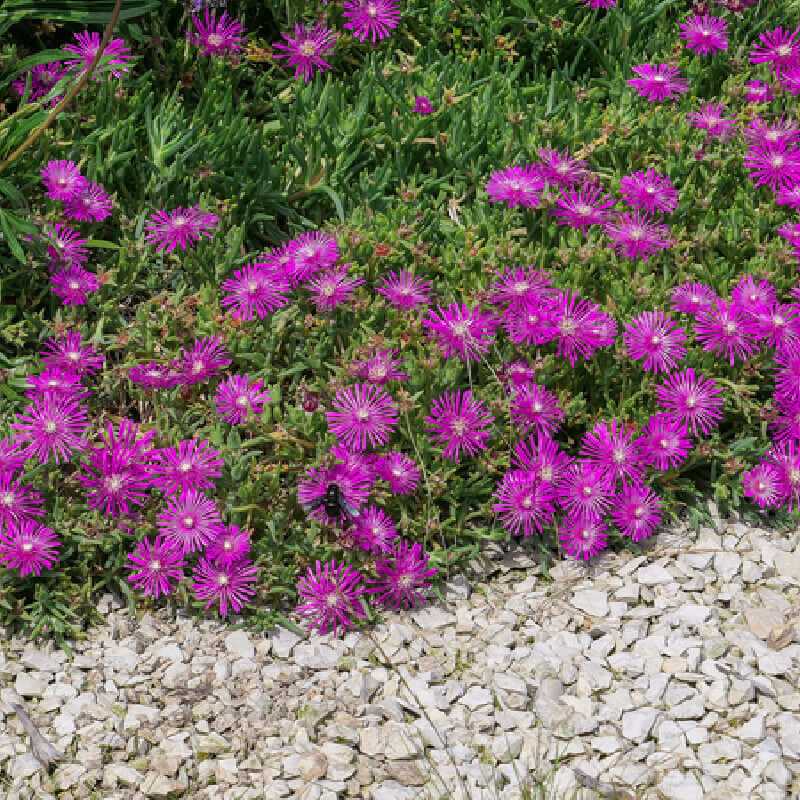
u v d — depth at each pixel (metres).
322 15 5.88
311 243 4.82
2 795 3.69
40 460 4.35
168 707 4.01
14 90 5.45
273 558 4.37
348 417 4.43
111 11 5.32
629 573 4.57
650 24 6.28
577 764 3.78
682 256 5.12
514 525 4.63
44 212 5.00
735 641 4.23
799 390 4.78
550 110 5.69
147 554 4.25
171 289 5.07
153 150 5.21
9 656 4.16
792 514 4.80
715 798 3.62
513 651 4.23
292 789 3.70
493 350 4.75
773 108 5.86
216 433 4.46
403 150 5.47
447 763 3.78
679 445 4.62
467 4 6.12
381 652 4.21
